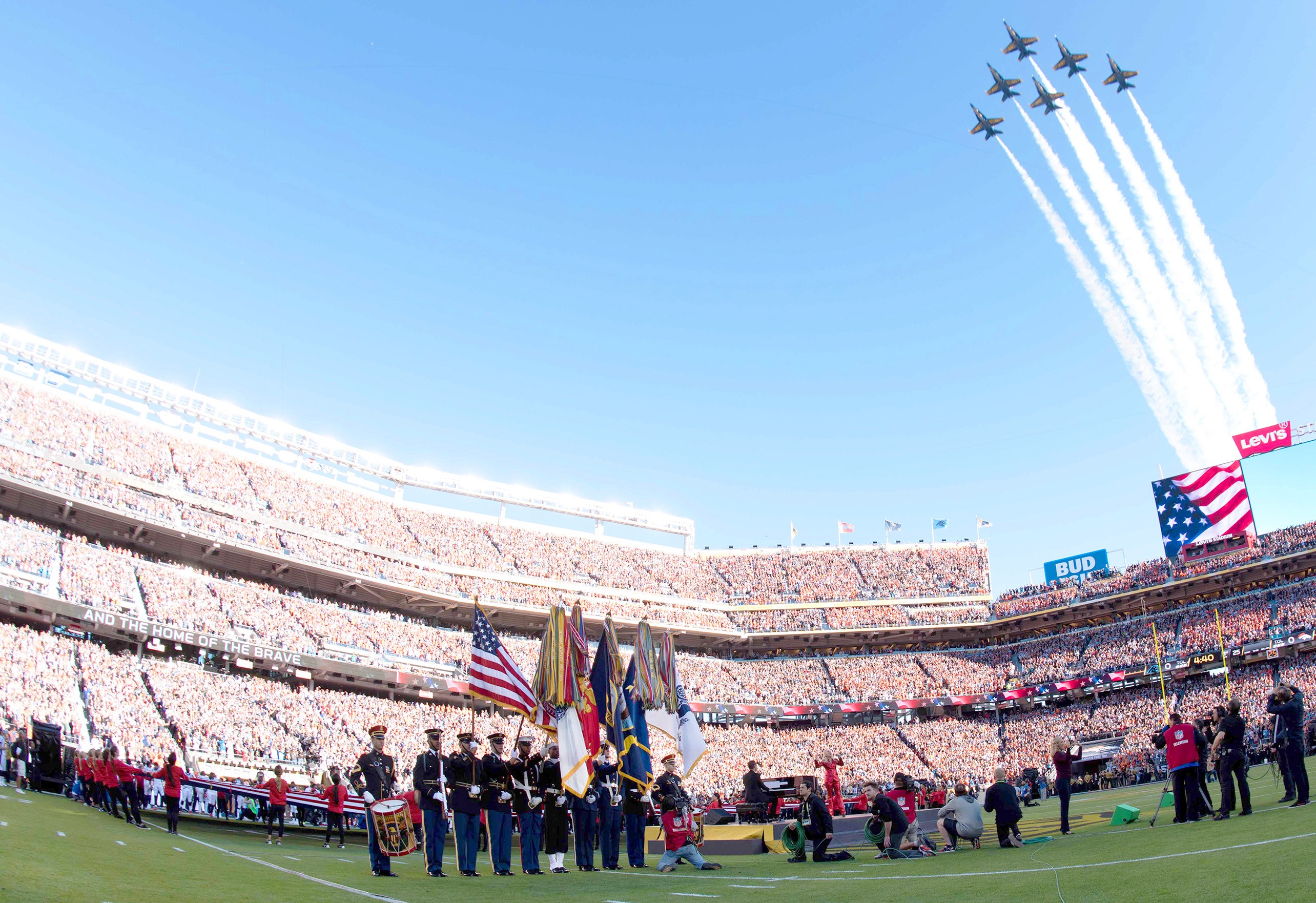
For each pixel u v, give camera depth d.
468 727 65.19
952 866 17.77
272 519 71.88
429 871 19.42
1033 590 92.19
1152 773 60.72
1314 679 65.19
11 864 14.43
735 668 88.31
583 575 91.44
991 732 79.75
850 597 96.44
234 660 58.53
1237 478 76.25
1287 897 10.32
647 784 22.83
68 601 50.00
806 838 22.50
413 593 75.69
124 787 27.91
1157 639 78.62
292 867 20.25
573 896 15.58
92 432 65.00
